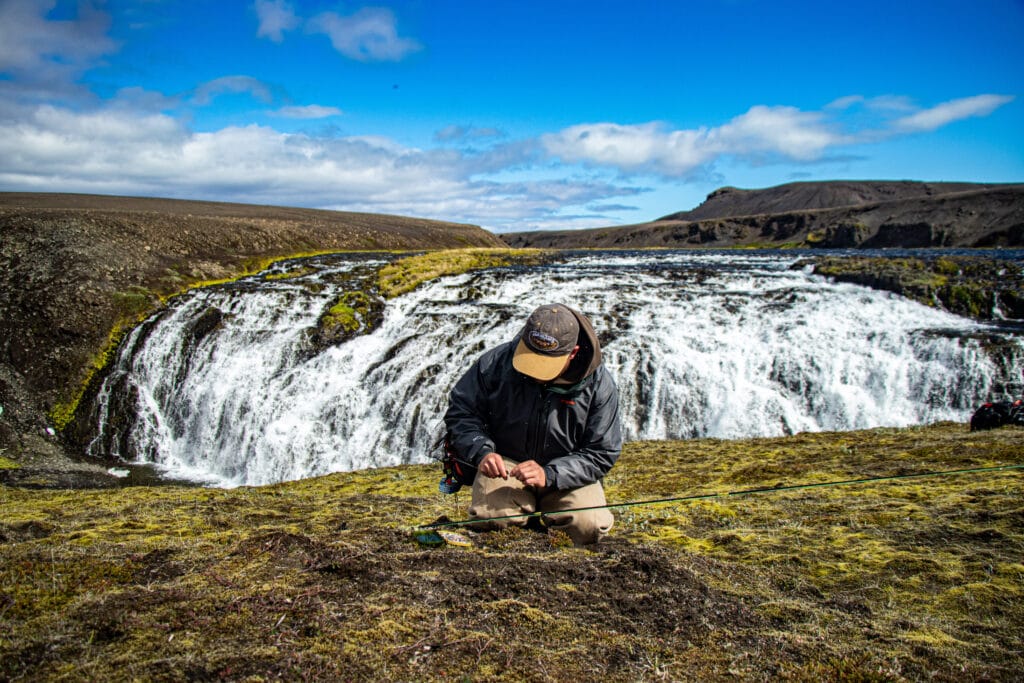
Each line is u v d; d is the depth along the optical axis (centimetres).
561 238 15625
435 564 326
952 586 338
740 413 1215
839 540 427
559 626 271
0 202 2814
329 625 258
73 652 236
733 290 1658
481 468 353
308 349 1512
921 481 573
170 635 248
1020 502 454
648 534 474
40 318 1559
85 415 1467
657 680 237
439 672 232
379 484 881
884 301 1483
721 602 311
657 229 13012
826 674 246
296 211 4181
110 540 387
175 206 3662
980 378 1159
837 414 1202
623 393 1285
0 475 1197
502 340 1416
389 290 1786
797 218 10656
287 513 527
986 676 247
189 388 1495
